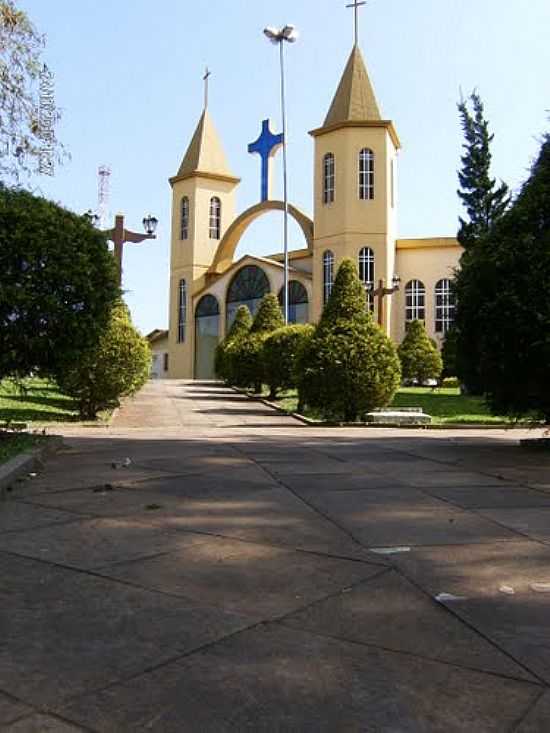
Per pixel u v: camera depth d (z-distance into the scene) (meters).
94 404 15.23
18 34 10.91
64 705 2.36
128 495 6.06
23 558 4.11
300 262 42.66
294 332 23.00
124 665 2.66
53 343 9.45
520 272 9.30
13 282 9.10
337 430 14.05
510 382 9.75
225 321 45.41
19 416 14.56
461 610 3.26
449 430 14.55
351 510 5.52
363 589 3.57
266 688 2.48
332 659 2.72
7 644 2.86
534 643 2.87
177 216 49.81
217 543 4.47
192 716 2.29
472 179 33.41
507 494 6.25
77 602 3.36
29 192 9.89
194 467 7.79
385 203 39.00
